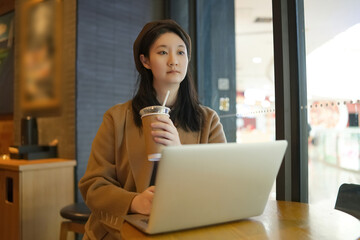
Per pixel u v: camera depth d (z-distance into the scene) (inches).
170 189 28.5
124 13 108.0
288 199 70.0
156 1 116.6
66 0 99.6
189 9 105.4
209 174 29.6
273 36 72.1
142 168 45.6
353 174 60.4
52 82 103.0
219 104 94.7
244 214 34.2
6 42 121.3
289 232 32.1
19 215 82.7
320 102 66.9
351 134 60.6
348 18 61.4
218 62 95.4
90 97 99.3
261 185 33.2
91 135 99.5
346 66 61.7
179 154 27.4
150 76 49.3
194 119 49.3
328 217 38.0
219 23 95.2
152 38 45.9
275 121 71.6
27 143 102.4
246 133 84.3
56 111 101.7
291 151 70.1
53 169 90.1
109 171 46.7
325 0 65.9
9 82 119.1
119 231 38.2
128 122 48.4
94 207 42.1
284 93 69.7
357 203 56.9
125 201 38.9
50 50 104.0
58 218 90.7
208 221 32.2
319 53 67.2
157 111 37.5
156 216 29.3
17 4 117.1
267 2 79.3
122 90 107.5
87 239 45.3
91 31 99.7
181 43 46.2
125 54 108.6
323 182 66.3
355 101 60.2
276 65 71.3
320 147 66.9
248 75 84.3
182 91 49.8
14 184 84.6
